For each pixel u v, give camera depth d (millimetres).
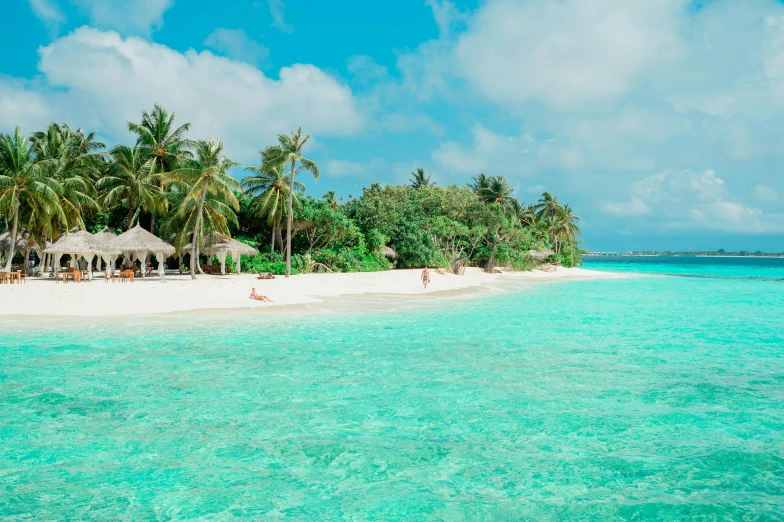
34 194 36562
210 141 39281
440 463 8039
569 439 9086
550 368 14398
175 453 8312
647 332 21125
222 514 6480
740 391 12219
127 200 48500
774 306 32875
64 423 9578
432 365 14594
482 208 75500
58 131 47719
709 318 26188
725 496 7070
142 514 6449
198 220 38906
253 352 15984
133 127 47875
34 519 6285
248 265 49156
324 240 56750
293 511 6570
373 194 70062
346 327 21203
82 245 36688
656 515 6539
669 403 11211
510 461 8148
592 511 6641
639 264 188625
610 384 12742
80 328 19641
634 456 8375
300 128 43906
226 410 10422
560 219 100500
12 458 8078
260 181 51094
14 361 14375
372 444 8766
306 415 10188
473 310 28500
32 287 30203
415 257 63625
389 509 6645
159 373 13266
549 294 41531
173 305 25938
